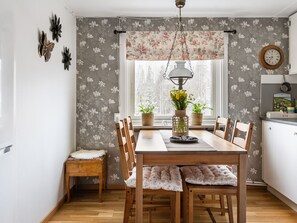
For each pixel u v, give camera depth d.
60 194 2.88
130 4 3.03
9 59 1.62
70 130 3.24
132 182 2.11
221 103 3.48
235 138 2.41
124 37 3.43
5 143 1.58
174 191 2.02
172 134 2.70
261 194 3.26
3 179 1.59
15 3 1.84
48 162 2.52
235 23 3.44
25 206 2.02
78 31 3.44
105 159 3.32
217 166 2.45
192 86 3.55
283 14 3.36
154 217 2.62
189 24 3.45
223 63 3.43
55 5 2.71
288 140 2.72
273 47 3.41
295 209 2.74
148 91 3.58
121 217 2.60
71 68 3.27
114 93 3.46
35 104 2.21
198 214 2.67
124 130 2.41
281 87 3.41
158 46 3.37
